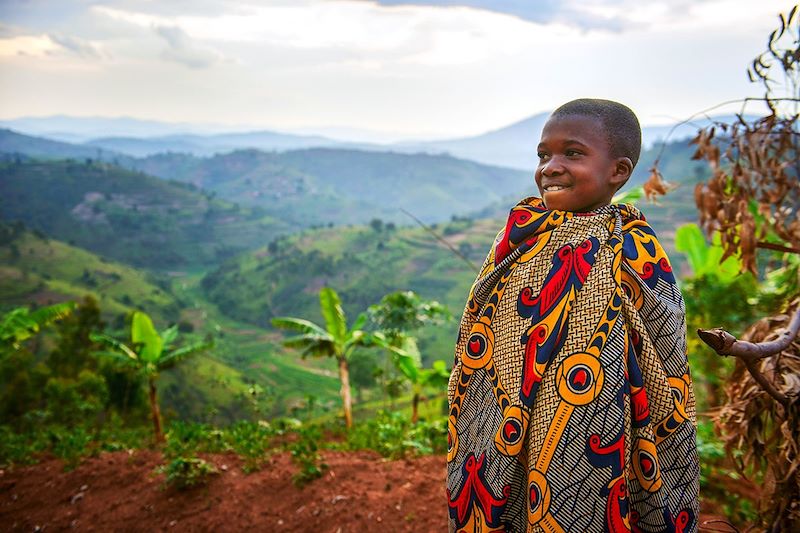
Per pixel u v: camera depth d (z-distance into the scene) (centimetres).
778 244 285
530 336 129
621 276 130
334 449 669
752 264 287
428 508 429
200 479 520
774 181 279
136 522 478
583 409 123
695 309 715
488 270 146
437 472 502
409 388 1529
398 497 450
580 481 123
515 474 132
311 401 1691
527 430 129
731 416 252
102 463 609
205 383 9625
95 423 1572
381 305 1318
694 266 845
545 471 125
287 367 13950
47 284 15188
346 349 1320
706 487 451
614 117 131
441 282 17925
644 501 129
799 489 222
